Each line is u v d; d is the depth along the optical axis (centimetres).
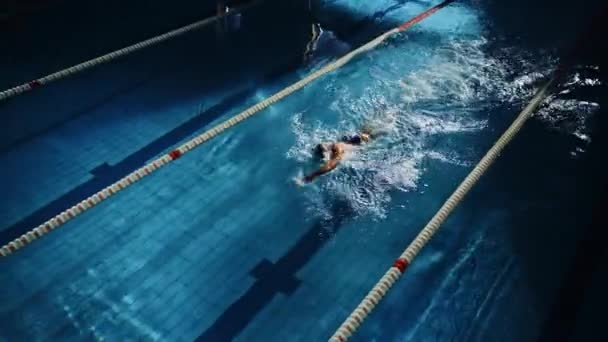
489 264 397
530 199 456
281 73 631
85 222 421
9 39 657
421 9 793
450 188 464
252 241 413
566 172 486
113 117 541
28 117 533
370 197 454
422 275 387
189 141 504
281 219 433
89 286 373
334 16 768
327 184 466
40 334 340
